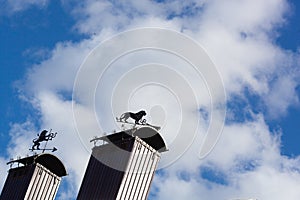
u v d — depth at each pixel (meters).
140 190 67.50
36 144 83.62
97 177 69.62
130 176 67.38
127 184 66.88
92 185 69.25
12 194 81.00
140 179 67.94
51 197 81.62
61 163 82.50
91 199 67.75
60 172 83.19
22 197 78.88
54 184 82.50
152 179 68.88
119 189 65.88
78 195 69.69
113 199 65.19
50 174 82.44
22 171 82.88
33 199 79.62
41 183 81.06
